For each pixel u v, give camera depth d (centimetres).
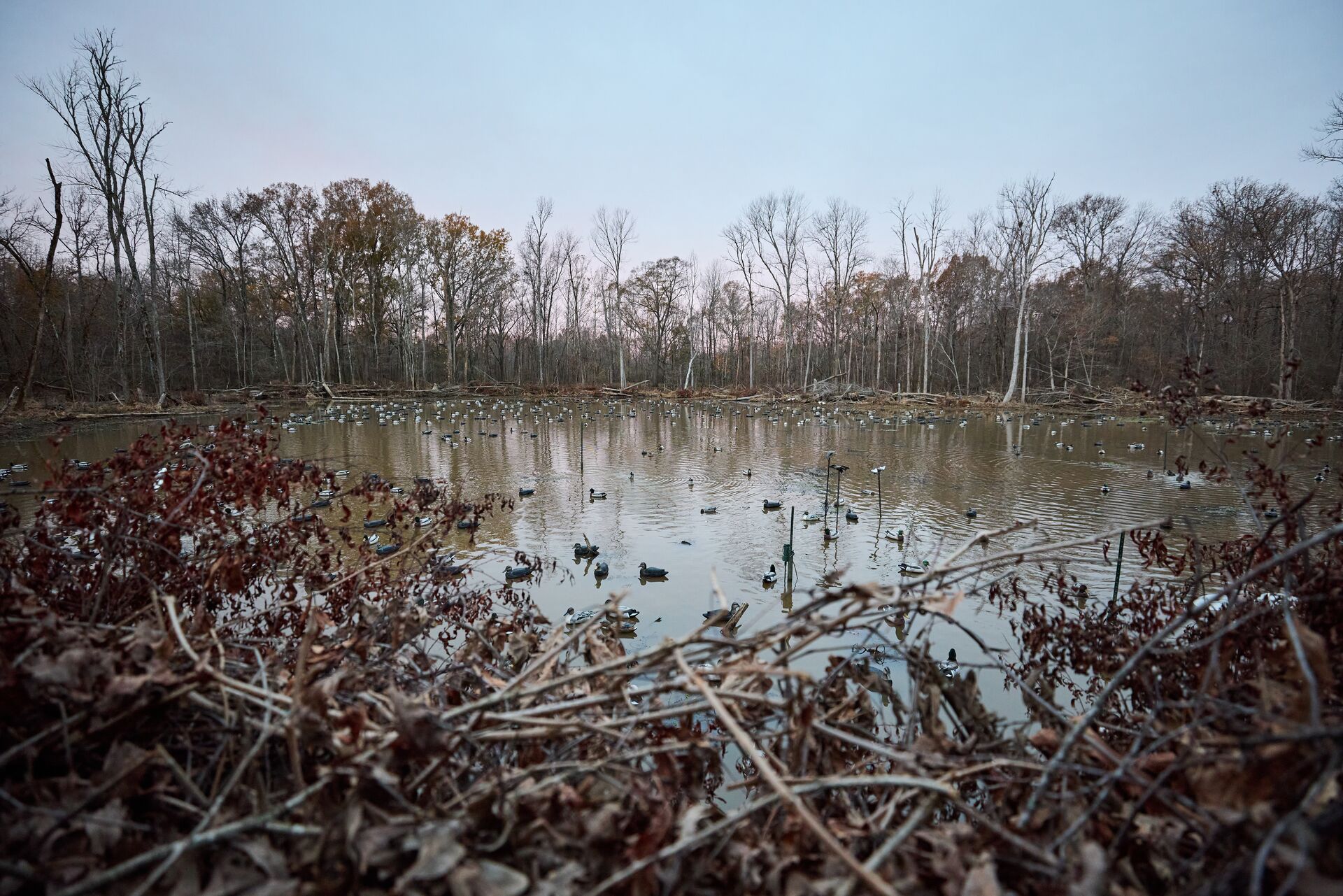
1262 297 3459
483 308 5222
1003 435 2230
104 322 3206
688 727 237
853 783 160
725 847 162
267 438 383
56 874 134
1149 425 2545
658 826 147
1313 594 261
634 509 1058
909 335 4547
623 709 231
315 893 136
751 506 1082
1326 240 3222
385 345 5006
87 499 307
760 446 1902
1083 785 192
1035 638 343
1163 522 270
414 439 1978
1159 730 219
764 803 152
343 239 4022
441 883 142
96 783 157
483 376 5238
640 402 4116
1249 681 233
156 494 338
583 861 150
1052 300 4078
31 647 180
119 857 144
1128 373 4047
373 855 141
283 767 182
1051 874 145
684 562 770
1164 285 3912
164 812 162
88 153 2512
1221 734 192
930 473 1419
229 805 162
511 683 222
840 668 237
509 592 483
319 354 4775
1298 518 291
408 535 755
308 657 250
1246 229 3347
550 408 3338
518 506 1069
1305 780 141
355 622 330
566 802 166
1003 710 393
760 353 6300
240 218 3819
